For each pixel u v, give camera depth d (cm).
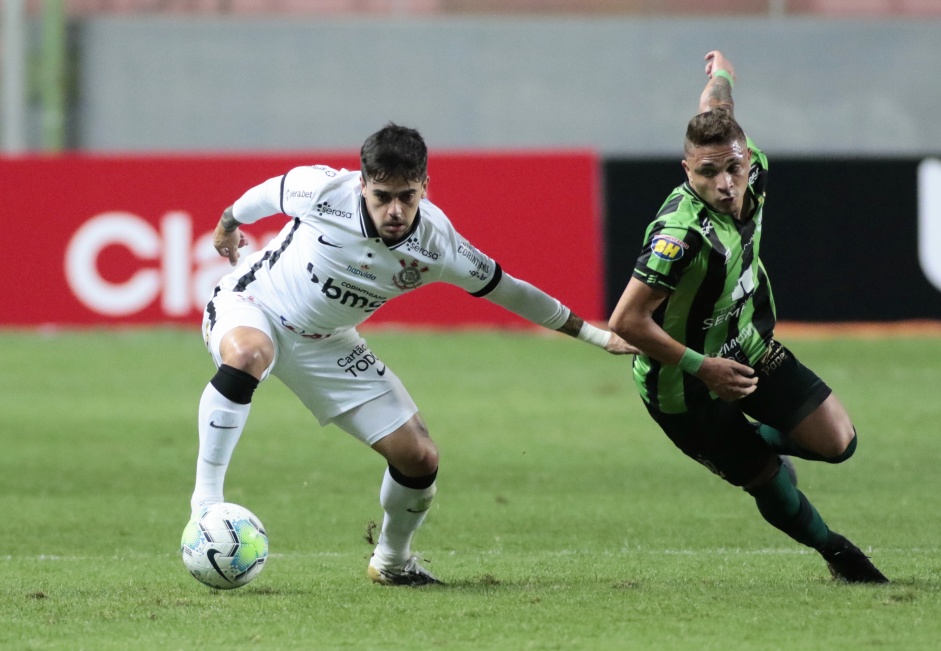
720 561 2047
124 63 7350
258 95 7369
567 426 3684
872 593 1733
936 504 2606
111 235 5638
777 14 7344
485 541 2286
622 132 7362
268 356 1733
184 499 2750
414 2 7488
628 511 2577
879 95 7325
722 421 1791
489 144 7375
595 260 5631
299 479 2973
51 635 1539
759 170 1769
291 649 1468
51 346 5294
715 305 1730
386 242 1688
